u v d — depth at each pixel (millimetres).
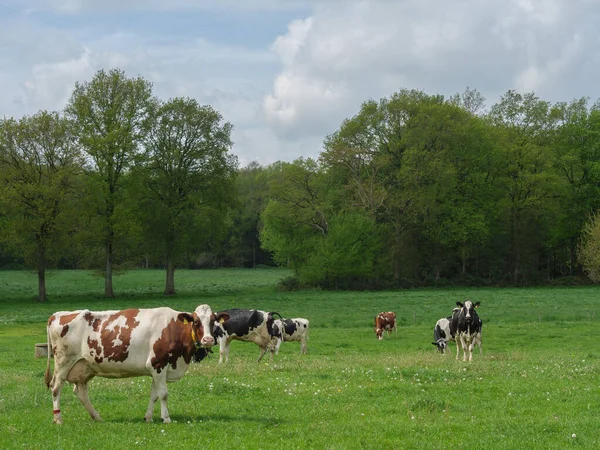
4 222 58562
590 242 62812
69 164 60406
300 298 65688
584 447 10617
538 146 82312
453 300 61688
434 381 17312
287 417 12734
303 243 80000
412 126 76562
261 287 85500
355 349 30688
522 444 10742
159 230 66312
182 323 12609
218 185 68312
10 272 107688
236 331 24281
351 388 15930
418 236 83938
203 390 15383
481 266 89625
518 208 83562
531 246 85938
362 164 78000
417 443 10828
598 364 21328
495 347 31000
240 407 13609
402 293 72125
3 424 11945
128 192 62969
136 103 64938
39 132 59406
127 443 10562
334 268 75438
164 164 66938
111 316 12648
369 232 77000
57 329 12430
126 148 62219
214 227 68438
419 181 76188
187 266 133125
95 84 63219
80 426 11773
